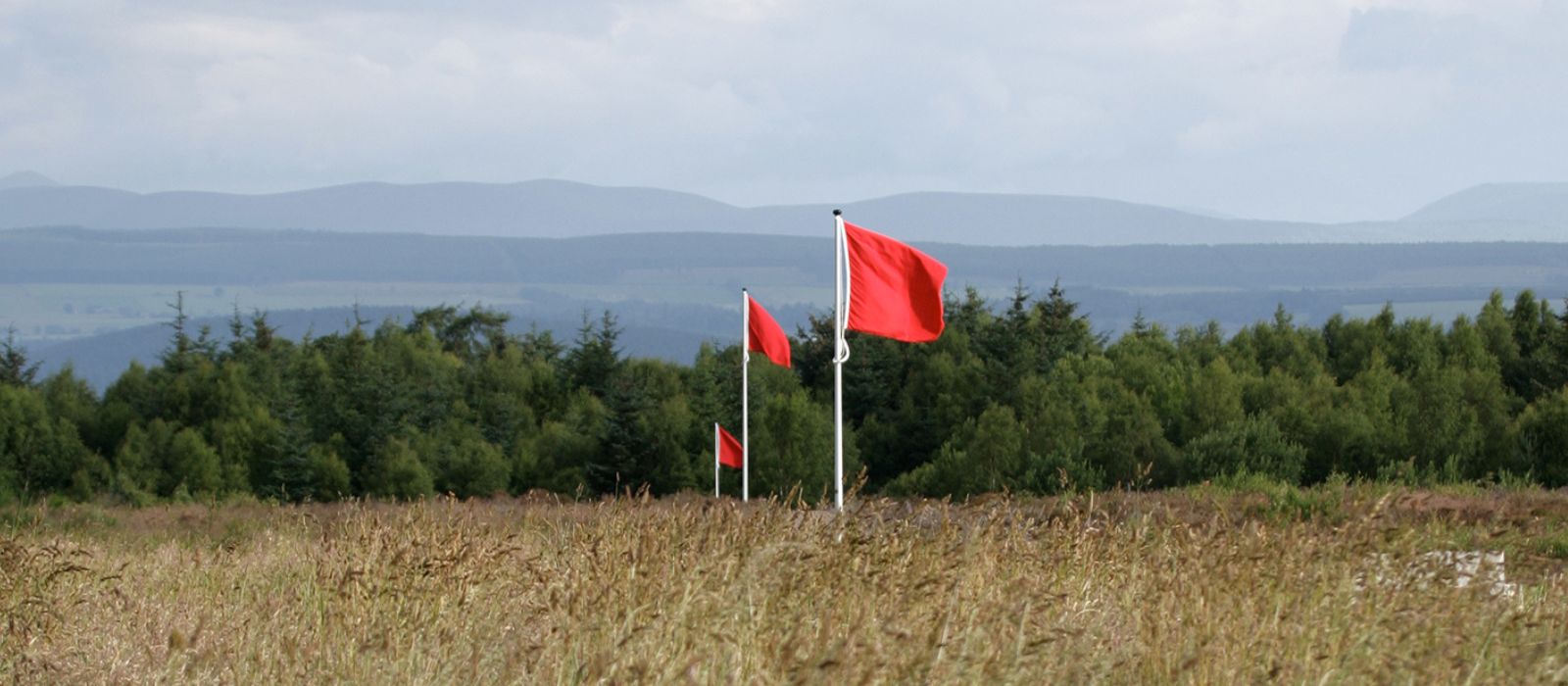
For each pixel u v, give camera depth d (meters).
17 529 13.34
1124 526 10.77
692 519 9.77
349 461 81.50
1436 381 53.44
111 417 92.19
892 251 16.78
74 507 40.25
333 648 8.09
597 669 6.59
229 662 8.05
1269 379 60.91
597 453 73.56
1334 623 7.47
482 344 131.50
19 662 8.17
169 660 7.88
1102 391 65.81
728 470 69.62
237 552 13.59
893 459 78.25
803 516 9.60
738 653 6.72
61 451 85.06
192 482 77.25
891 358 85.94
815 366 90.81
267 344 112.38
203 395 91.00
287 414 82.81
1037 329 94.12
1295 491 22.39
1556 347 71.69
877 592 8.05
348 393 86.81
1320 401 56.53
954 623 7.16
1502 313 76.12
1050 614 7.89
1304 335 79.69
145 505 66.81
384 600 8.76
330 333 114.44
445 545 9.75
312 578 9.96
